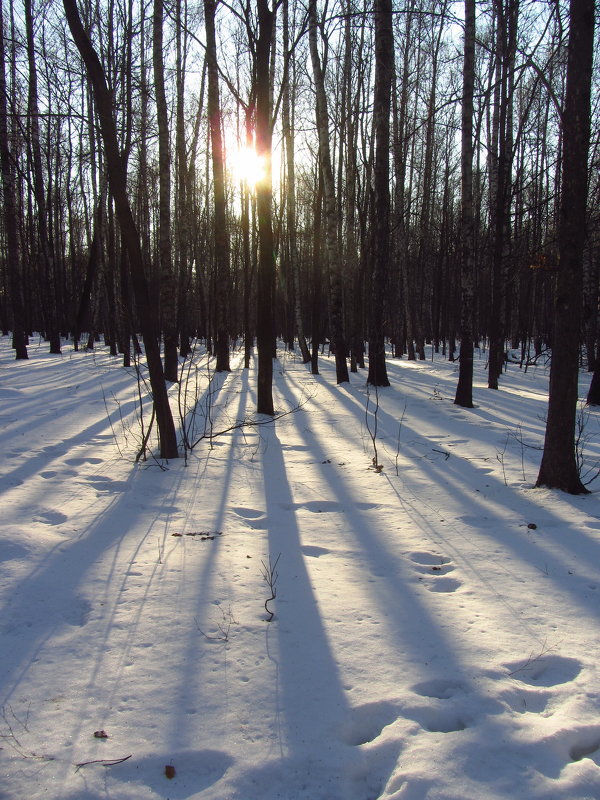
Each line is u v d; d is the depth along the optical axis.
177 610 3.19
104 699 2.46
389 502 5.15
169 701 2.45
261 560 3.87
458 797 1.96
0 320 37.44
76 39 5.43
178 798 1.98
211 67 14.55
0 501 4.80
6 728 2.28
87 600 3.28
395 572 3.72
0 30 14.22
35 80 16.94
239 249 37.50
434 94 22.08
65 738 2.23
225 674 2.63
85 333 37.50
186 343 21.94
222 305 16.78
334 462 6.58
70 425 8.11
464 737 2.23
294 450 7.15
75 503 4.86
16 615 3.10
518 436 8.05
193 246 24.06
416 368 19.50
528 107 12.38
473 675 2.62
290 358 23.95
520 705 2.45
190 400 10.77
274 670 2.66
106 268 26.80
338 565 3.82
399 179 21.47
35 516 4.52
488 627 3.04
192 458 6.53
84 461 6.25
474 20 10.16
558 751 2.19
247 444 7.36
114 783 2.03
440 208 31.05
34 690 2.51
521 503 5.09
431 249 31.19
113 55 13.29
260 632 2.98
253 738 2.24
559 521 4.62
